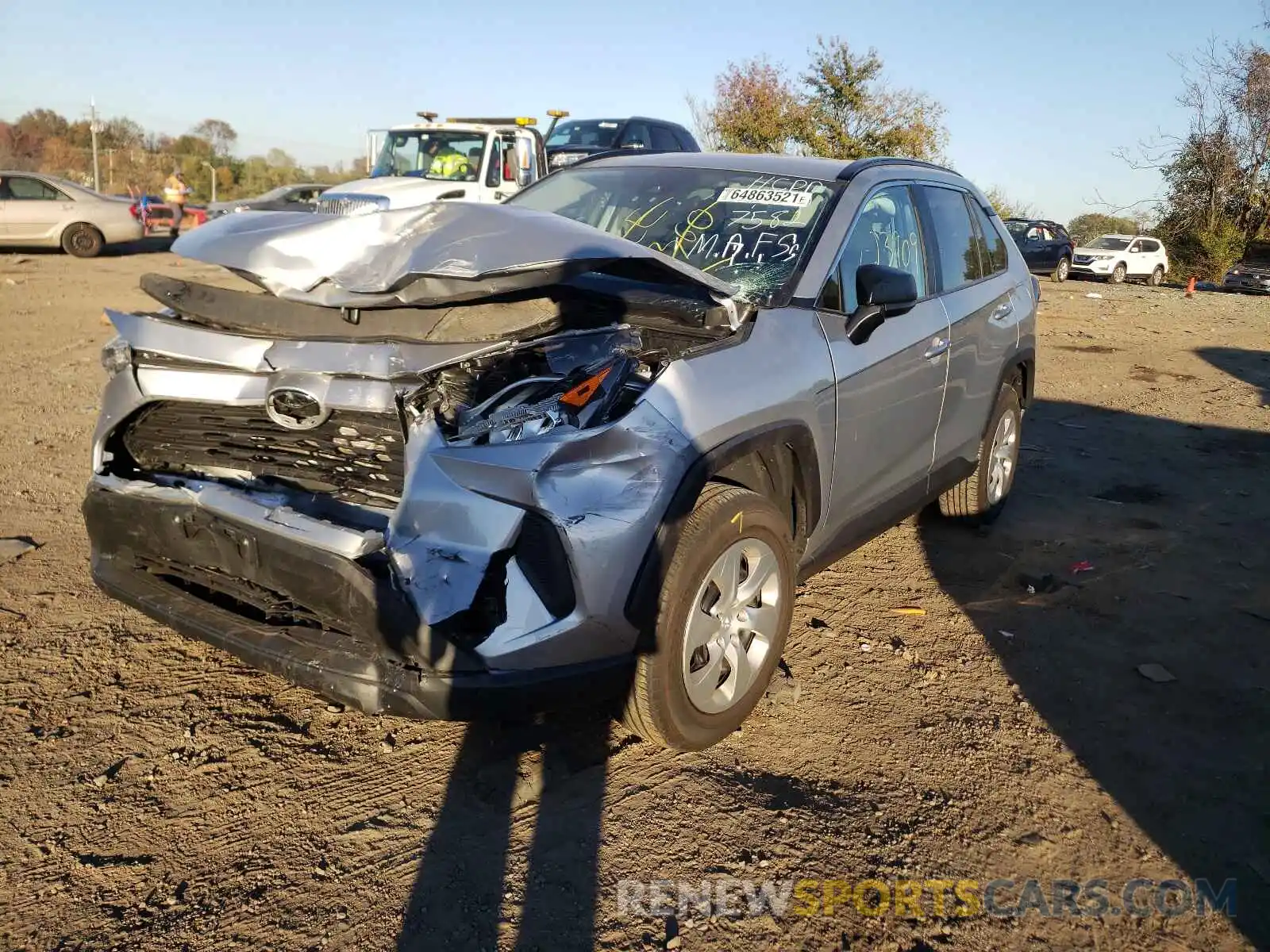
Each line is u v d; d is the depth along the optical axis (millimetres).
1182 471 6707
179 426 3062
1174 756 3283
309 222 3057
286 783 2889
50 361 8578
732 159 4418
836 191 3965
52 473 5504
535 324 2979
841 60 25266
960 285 4637
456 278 2678
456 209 3004
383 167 13406
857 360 3584
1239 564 4977
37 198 18250
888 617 4215
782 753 3162
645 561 2678
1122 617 4316
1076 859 2770
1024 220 26516
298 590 2703
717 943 2373
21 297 12523
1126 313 16875
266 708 3279
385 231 2922
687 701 2920
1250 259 31672
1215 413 8617
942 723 3406
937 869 2684
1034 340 5402
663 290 3510
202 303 3117
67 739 3047
